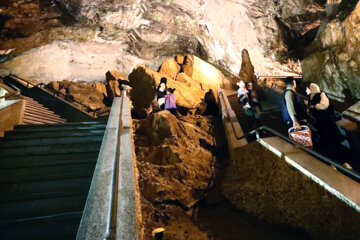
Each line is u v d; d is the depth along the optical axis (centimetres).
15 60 1366
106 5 1260
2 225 278
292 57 1989
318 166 375
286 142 475
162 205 442
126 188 283
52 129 562
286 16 1828
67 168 420
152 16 1487
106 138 443
